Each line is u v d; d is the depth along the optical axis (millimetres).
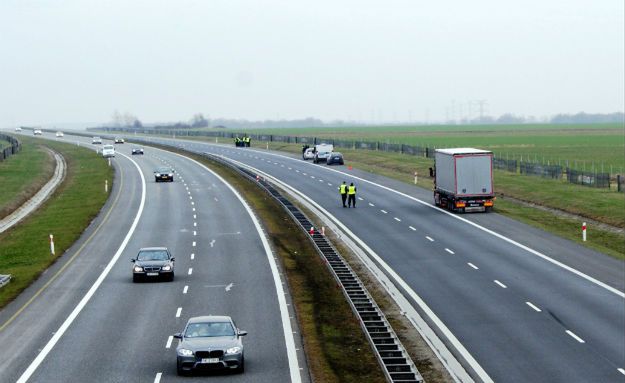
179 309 70188
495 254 93500
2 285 82875
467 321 64188
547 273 82375
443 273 83688
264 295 75312
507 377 49469
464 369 51469
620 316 64500
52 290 80625
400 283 79500
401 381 46469
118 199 161375
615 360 52469
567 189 151875
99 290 79938
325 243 102812
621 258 90500
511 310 67375
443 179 134875
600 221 119750
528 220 121000
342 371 50469
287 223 123750
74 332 62562
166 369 51469
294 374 49969
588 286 76125
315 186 173125
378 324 62250
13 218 150375
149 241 110938
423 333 61031
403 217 125688
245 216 132875
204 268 90750
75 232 120875
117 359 54125
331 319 65312
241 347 50219
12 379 49656
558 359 53062
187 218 132375
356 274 84438
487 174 129000
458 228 113312
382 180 183875
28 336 61625
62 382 48750
